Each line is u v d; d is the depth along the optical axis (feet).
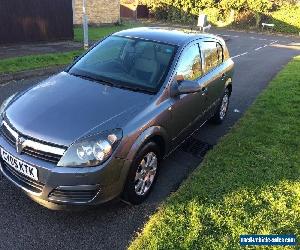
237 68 41.98
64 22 49.08
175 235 11.71
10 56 36.86
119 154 11.73
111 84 14.46
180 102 15.11
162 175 15.90
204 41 18.51
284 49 65.16
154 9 113.91
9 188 13.83
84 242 11.51
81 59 16.65
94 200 11.66
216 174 15.64
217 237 11.80
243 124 21.98
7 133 12.39
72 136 11.37
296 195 14.46
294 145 19.11
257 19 103.40
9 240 11.33
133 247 11.13
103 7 78.28
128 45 16.44
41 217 12.46
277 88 31.07
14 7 42.68
